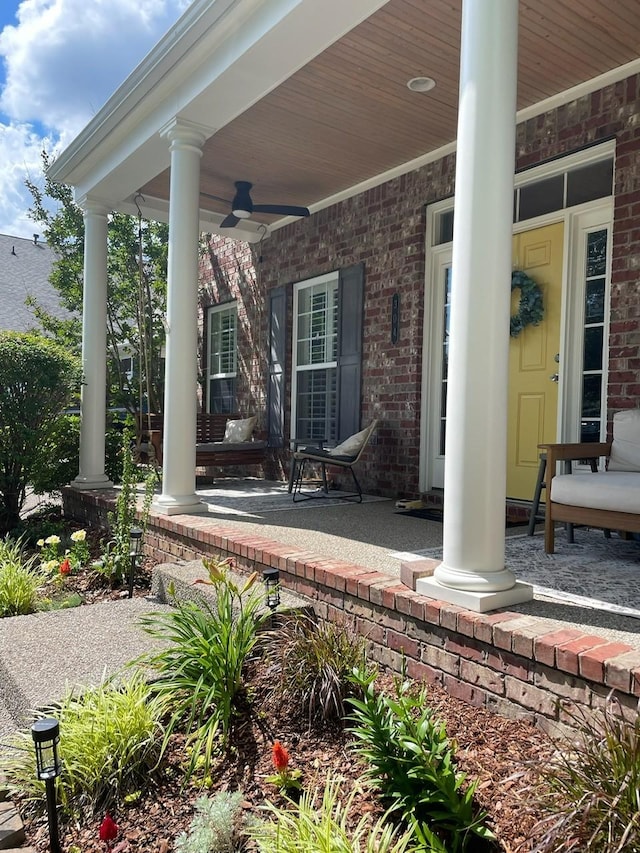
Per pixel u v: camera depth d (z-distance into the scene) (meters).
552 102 4.66
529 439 4.98
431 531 4.25
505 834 1.64
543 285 4.87
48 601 3.93
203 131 4.76
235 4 3.69
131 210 6.99
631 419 3.78
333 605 3.02
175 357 4.81
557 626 2.26
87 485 6.52
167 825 1.89
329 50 4.19
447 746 1.89
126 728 2.14
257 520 4.64
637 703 1.81
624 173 4.20
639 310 4.11
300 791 1.95
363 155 5.87
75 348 10.77
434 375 5.83
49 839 1.82
